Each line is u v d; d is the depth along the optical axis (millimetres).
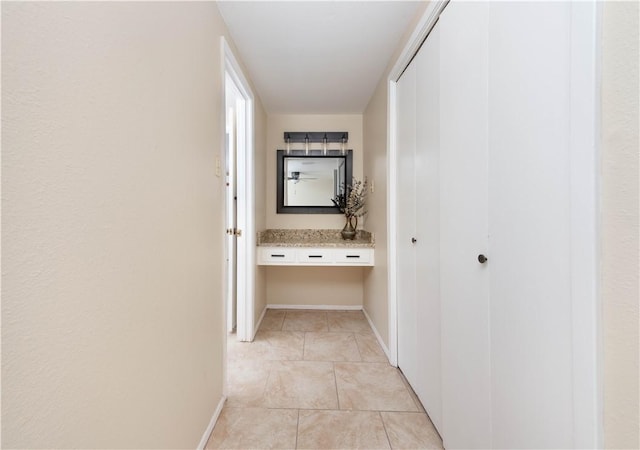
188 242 1096
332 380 1783
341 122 3096
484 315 949
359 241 2766
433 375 1396
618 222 534
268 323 2748
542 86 695
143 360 805
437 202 1344
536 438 729
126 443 729
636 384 509
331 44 1818
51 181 522
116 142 686
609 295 550
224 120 1527
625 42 516
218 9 1452
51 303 524
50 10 518
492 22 888
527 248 755
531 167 736
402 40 1723
